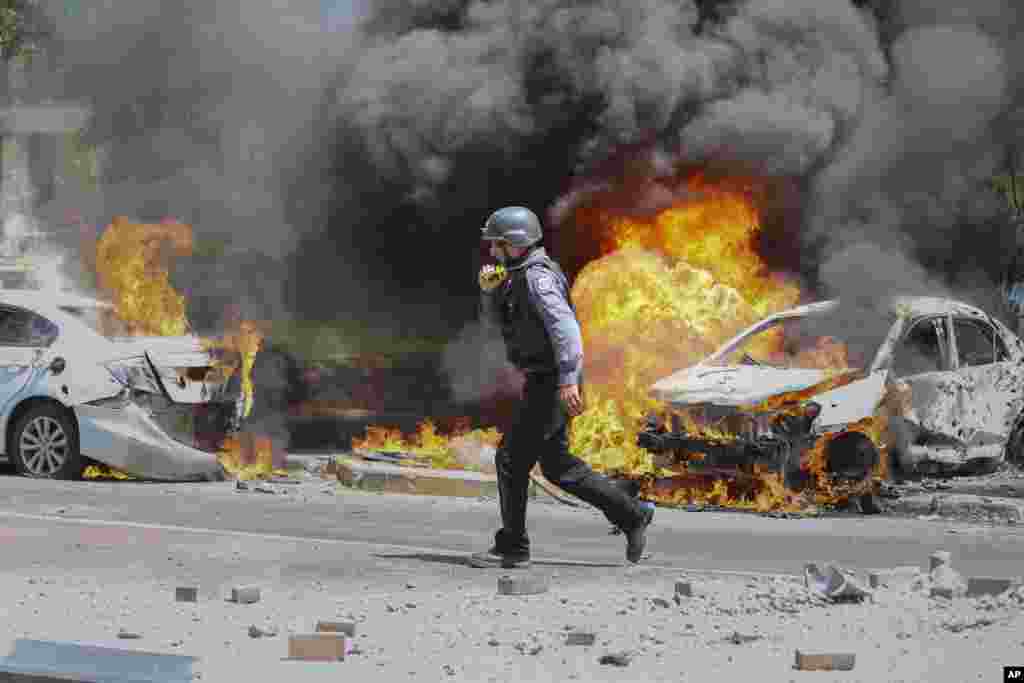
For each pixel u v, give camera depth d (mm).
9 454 28703
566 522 24562
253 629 13938
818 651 12547
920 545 22578
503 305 18422
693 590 16297
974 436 29406
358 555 19828
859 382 27109
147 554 19391
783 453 26031
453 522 24109
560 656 13062
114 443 27922
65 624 14336
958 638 13641
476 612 15258
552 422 18531
